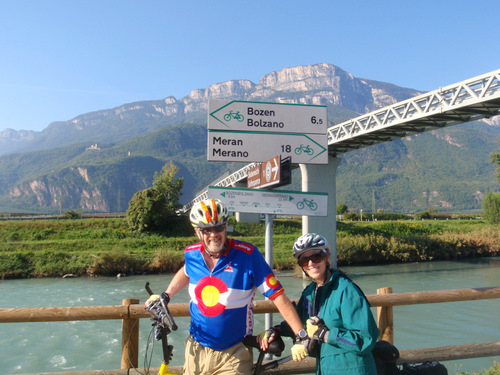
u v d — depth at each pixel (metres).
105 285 28.84
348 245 40.81
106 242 46.72
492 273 32.69
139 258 36.81
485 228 51.72
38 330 15.12
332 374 3.13
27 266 35.34
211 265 3.27
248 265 3.22
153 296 3.40
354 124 39.03
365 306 3.13
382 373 3.77
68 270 35.03
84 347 13.03
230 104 7.32
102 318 4.32
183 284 3.54
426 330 13.74
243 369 3.18
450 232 54.09
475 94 27.92
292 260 36.12
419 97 32.47
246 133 7.33
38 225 54.97
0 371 10.94
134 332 4.39
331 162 41.38
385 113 35.69
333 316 3.19
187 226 55.72
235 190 5.95
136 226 54.19
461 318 15.35
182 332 14.27
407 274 32.78
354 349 3.03
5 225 54.25
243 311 3.21
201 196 76.38
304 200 6.16
